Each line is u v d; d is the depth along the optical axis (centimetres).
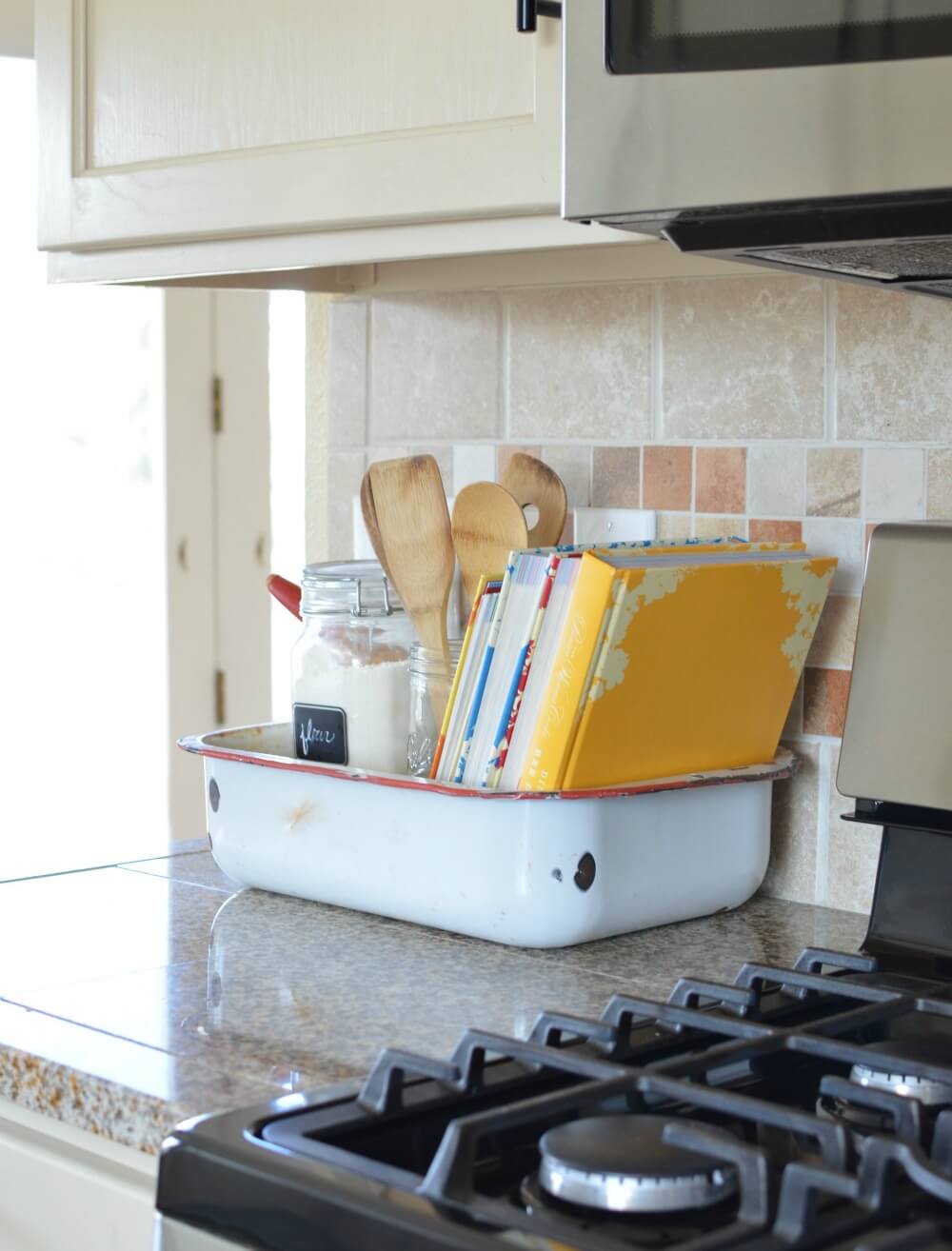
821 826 130
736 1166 71
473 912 113
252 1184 71
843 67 81
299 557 291
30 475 271
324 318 169
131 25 127
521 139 103
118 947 114
